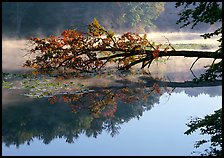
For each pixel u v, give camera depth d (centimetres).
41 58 1688
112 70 1912
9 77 1683
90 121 1191
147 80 1744
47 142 998
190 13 1124
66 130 1095
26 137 1019
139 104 1397
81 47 1611
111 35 1587
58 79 1648
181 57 2803
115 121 1199
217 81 1714
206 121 899
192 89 1612
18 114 1210
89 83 1609
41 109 1258
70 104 1335
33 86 1521
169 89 1611
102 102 1399
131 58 1714
